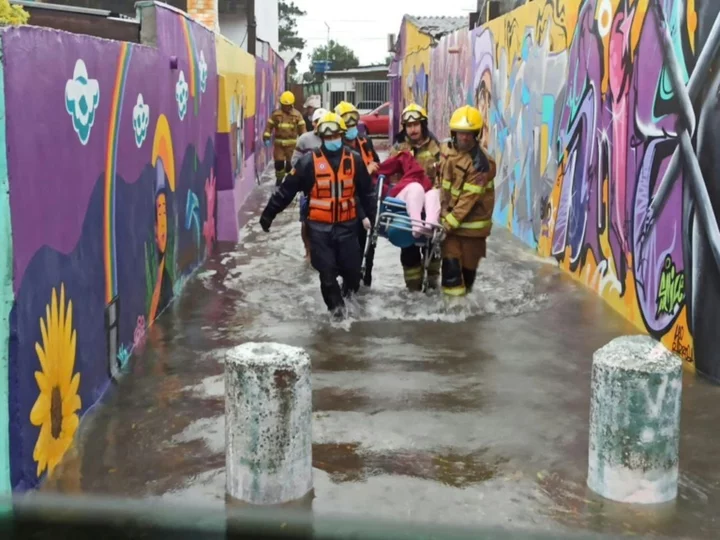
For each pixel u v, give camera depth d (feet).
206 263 35.70
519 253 38.78
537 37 39.81
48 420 15.64
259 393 14.51
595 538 13.53
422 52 88.53
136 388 20.27
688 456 16.66
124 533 13.51
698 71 21.70
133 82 22.98
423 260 30.73
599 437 15.06
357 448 17.07
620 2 28.12
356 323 26.45
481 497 14.98
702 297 21.21
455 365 22.36
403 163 30.48
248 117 61.82
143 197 24.36
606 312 27.81
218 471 15.94
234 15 88.12
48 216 15.71
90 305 18.74
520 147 43.29
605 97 29.58
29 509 13.96
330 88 170.60
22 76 14.35
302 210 35.14
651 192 24.86
